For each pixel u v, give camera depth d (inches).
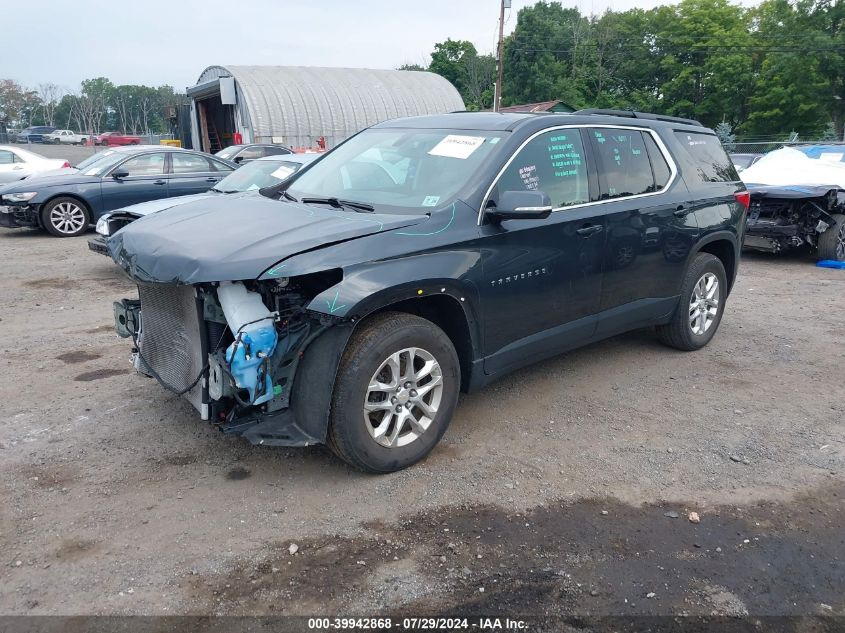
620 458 159.9
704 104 2185.0
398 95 1227.2
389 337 140.5
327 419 137.1
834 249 401.4
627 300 199.9
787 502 142.5
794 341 252.7
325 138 1131.3
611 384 205.9
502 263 159.9
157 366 153.9
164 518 132.1
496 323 162.7
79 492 140.7
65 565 117.9
